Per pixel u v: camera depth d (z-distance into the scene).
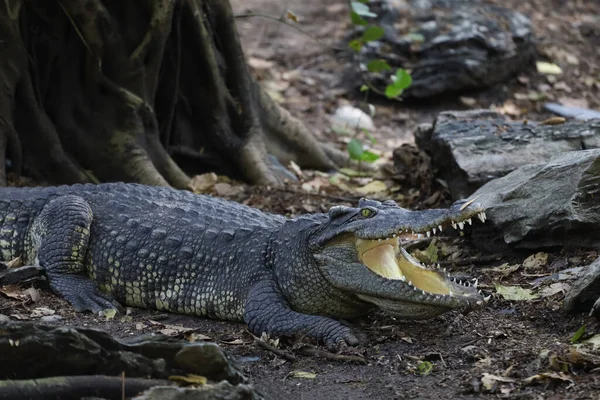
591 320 9.00
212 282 10.32
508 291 10.10
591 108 20.61
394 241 9.70
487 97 20.73
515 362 8.33
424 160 14.22
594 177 10.56
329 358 8.88
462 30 20.95
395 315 9.38
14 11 13.48
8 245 11.35
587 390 7.61
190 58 15.56
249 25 23.94
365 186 15.60
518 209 11.10
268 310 9.63
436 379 8.22
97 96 14.59
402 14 21.59
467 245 11.81
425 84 20.23
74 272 10.81
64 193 11.52
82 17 13.79
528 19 22.16
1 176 13.69
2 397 6.89
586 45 23.42
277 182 15.44
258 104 16.36
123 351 7.32
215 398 6.95
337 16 24.34
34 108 14.13
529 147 12.63
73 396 7.03
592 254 10.46
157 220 10.89
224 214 11.02
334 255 9.53
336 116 19.41
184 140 15.84
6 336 7.03
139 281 10.65
